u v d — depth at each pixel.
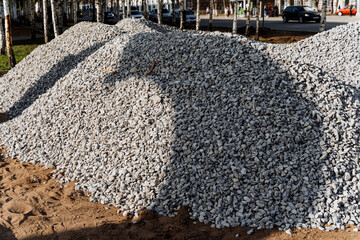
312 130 5.78
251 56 6.93
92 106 7.49
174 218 5.14
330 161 5.45
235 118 5.96
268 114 5.93
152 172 5.70
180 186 5.45
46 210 5.44
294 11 29.33
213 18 42.03
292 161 5.41
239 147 5.61
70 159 6.76
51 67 11.66
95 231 4.89
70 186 6.16
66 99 8.11
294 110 6.04
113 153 6.30
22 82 11.73
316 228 4.77
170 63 7.42
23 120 8.58
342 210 4.98
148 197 5.44
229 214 5.02
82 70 8.67
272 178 5.27
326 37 12.84
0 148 7.92
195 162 5.64
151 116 6.51
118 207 5.52
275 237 4.62
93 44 12.55
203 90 6.55
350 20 29.38
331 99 6.29
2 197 5.82
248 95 6.22
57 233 4.86
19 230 4.92
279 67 6.74
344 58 11.56
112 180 5.87
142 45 8.52
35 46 19.88
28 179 6.43
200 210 5.16
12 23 39.16
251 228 4.83
